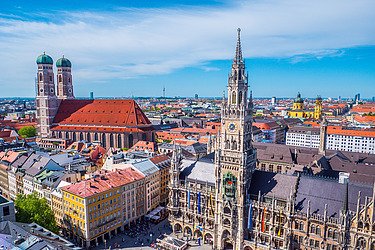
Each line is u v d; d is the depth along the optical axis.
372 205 86.19
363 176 125.81
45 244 73.12
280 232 101.62
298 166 137.38
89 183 119.25
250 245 106.31
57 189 127.50
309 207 95.50
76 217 116.06
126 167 146.38
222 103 107.50
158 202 151.12
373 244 86.88
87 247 112.81
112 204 122.25
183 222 125.06
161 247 113.25
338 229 90.75
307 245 96.56
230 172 107.56
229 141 107.62
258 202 104.50
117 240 120.19
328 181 101.25
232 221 108.12
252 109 111.06
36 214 107.75
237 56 104.50
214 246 114.31
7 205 97.56
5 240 78.88
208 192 116.44
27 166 160.62
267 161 164.50
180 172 129.88
